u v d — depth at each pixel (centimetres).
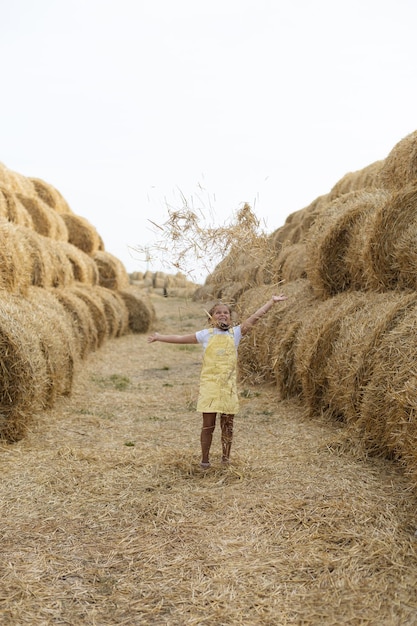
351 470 407
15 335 480
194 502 352
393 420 411
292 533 306
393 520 319
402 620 231
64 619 234
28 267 717
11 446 467
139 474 403
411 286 526
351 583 257
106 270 1461
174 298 2770
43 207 1188
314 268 690
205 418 416
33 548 293
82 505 348
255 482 384
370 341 459
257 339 768
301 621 232
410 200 527
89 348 994
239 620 232
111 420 574
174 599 248
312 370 559
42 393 543
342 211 662
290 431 525
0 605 242
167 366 929
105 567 275
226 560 280
